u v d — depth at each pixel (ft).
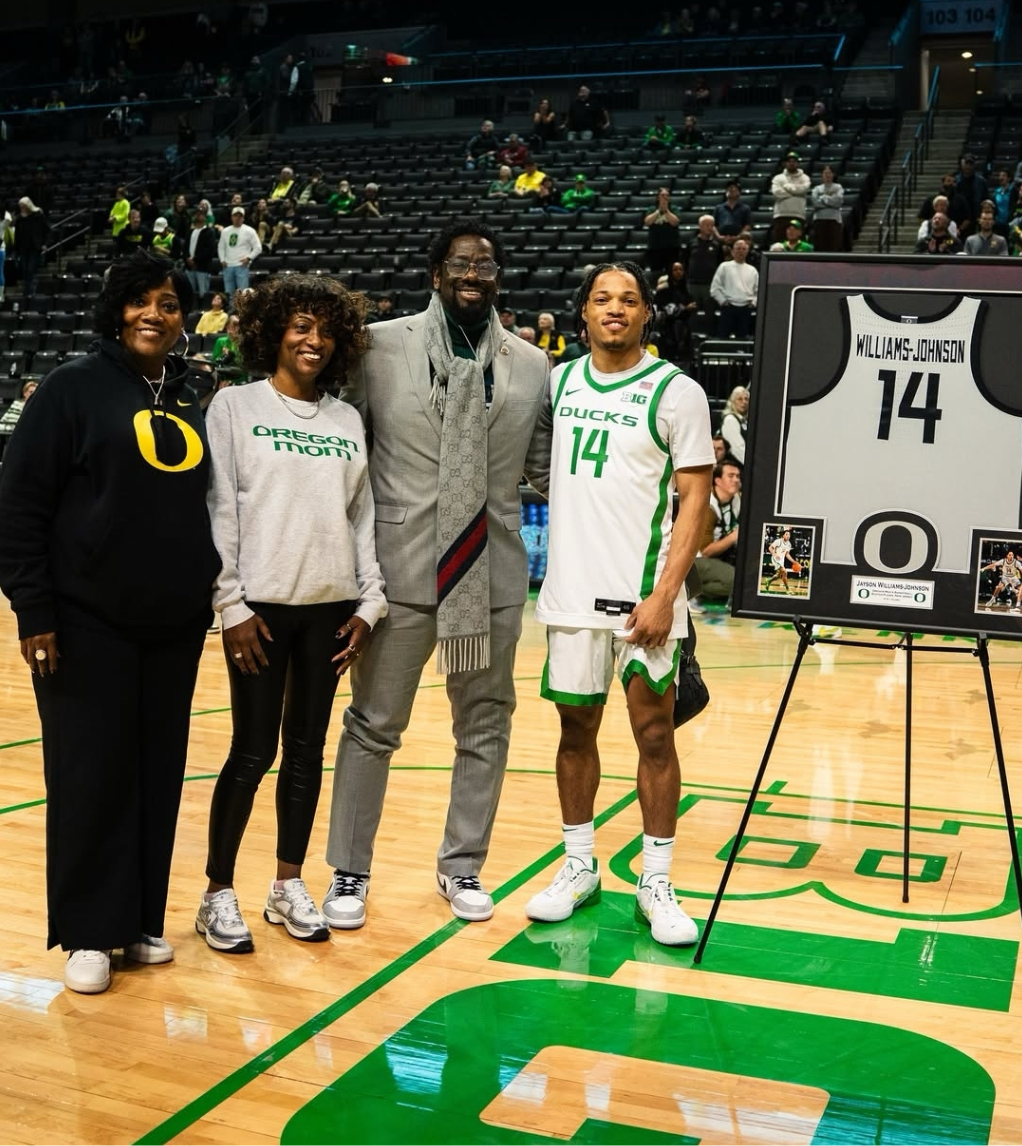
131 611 8.36
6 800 12.98
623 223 43.68
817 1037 8.00
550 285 39.93
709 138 50.57
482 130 52.85
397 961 9.07
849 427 8.90
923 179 47.78
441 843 11.06
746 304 34.37
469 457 9.45
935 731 16.44
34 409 8.19
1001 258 8.71
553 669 9.69
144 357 8.51
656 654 9.38
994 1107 7.16
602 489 9.39
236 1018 8.13
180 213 47.65
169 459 8.45
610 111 57.47
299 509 8.94
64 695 8.40
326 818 12.41
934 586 8.75
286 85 63.77
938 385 8.77
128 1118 6.89
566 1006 8.38
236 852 9.34
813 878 11.00
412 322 9.70
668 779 9.66
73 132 64.69
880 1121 6.99
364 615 9.24
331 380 9.46
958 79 64.90
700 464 9.28
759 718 17.06
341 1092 7.20
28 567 8.20
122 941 8.55
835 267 8.94
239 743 9.18
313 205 49.14
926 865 11.35
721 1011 8.35
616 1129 6.86
